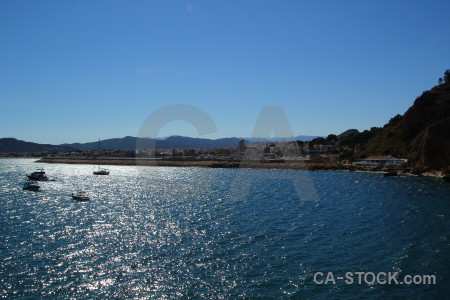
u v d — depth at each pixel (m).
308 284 25.44
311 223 44.06
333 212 51.66
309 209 54.41
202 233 39.25
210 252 32.41
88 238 37.22
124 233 39.34
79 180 107.94
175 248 33.62
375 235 37.91
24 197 68.19
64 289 24.70
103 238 37.22
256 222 44.84
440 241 35.31
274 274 27.20
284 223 44.19
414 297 23.64
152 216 49.09
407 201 61.72
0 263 29.45
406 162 127.44
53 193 74.81
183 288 24.86
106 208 55.91
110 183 98.50
